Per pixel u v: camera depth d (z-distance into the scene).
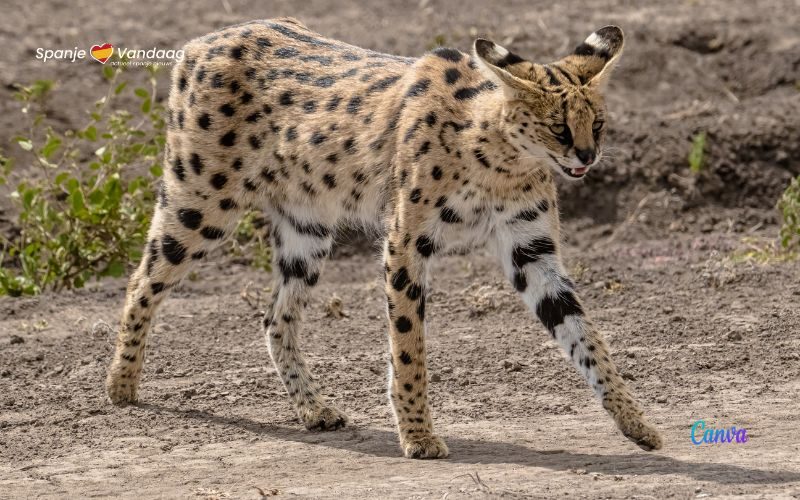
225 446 16.05
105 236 24.42
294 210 17.81
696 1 35.53
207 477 14.73
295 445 16.02
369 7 35.19
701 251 25.14
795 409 16.75
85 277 24.39
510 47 31.47
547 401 17.53
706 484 13.61
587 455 15.10
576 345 15.61
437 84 15.88
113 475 14.91
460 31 32.47
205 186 17.45
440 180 15.53
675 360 18.89
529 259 16.02
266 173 17.53
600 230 27.00
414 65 16.41
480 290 22.17
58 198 26.36
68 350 20.00
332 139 16.75
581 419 16.73
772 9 34.38
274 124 17.25
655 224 27.06
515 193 15.78
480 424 16.66
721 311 20.91
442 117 15.60
